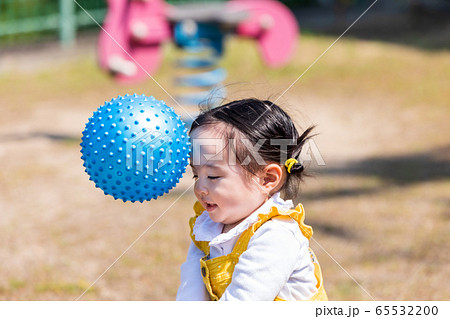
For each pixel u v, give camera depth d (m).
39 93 8.37
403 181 4.91
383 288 3.13
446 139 6.05
